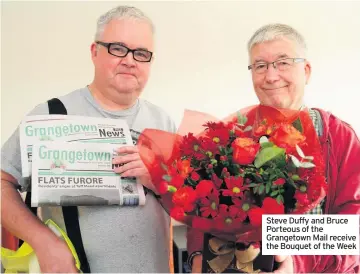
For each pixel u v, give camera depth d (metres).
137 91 0.82
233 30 0.95
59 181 0.72
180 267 0.81
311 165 0.57
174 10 0.94
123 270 0.79
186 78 0.93
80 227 0.78
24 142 0.73
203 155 0.61
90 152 0.75
